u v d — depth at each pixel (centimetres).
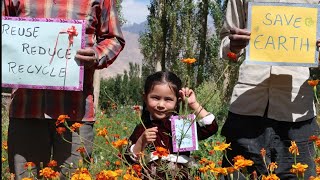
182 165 330
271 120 332
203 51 2153
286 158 334
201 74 2092
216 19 2177
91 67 327
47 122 334
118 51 341
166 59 2266
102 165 361
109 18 341
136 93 2155
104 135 300
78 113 330
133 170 280
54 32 319
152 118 344
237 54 330
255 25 324
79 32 318
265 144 332
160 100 338
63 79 318
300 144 332
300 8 324
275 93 330
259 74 333
